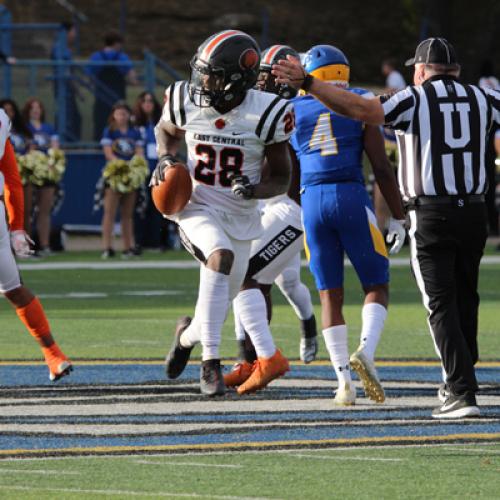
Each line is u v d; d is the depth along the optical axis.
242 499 15.97
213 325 22.69
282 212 25.16
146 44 116.75
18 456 18.31
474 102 22.02
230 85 21.95
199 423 21.05
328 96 21.47
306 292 27.88
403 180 22.22
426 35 118.81
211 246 22.47
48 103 72.00
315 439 19.73
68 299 42.16
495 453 18.73
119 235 74.06
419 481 16.95
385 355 29.84
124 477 17.09
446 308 21.91
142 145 59.72
